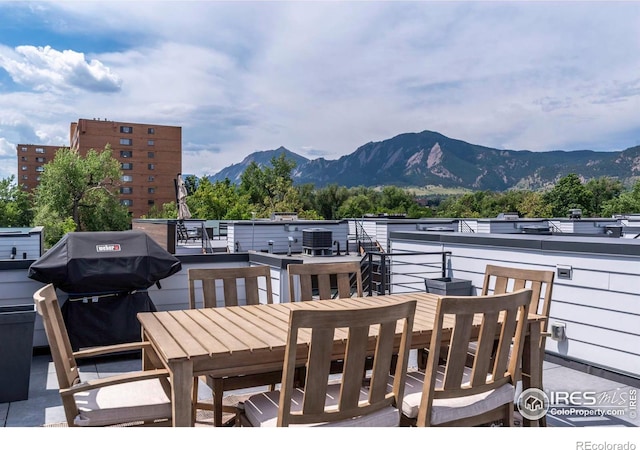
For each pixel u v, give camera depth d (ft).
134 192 220.84
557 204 171.73
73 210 128.47
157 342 7.02
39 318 14.61
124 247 13.94
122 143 218.38
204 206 124.77
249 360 6.75
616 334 12.89
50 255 13.32
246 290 10.66
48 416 10.16
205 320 8.50
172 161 227.40
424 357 10.93
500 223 56.08
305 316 5.79
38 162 278.46
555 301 14.42
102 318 13.64
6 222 149.38
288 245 54.49
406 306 6.48
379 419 6.51
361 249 56.13
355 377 6.29
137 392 7.53
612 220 59.57
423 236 19.90
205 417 10.03
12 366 10.91
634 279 12.50
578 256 13.78
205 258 17.15
